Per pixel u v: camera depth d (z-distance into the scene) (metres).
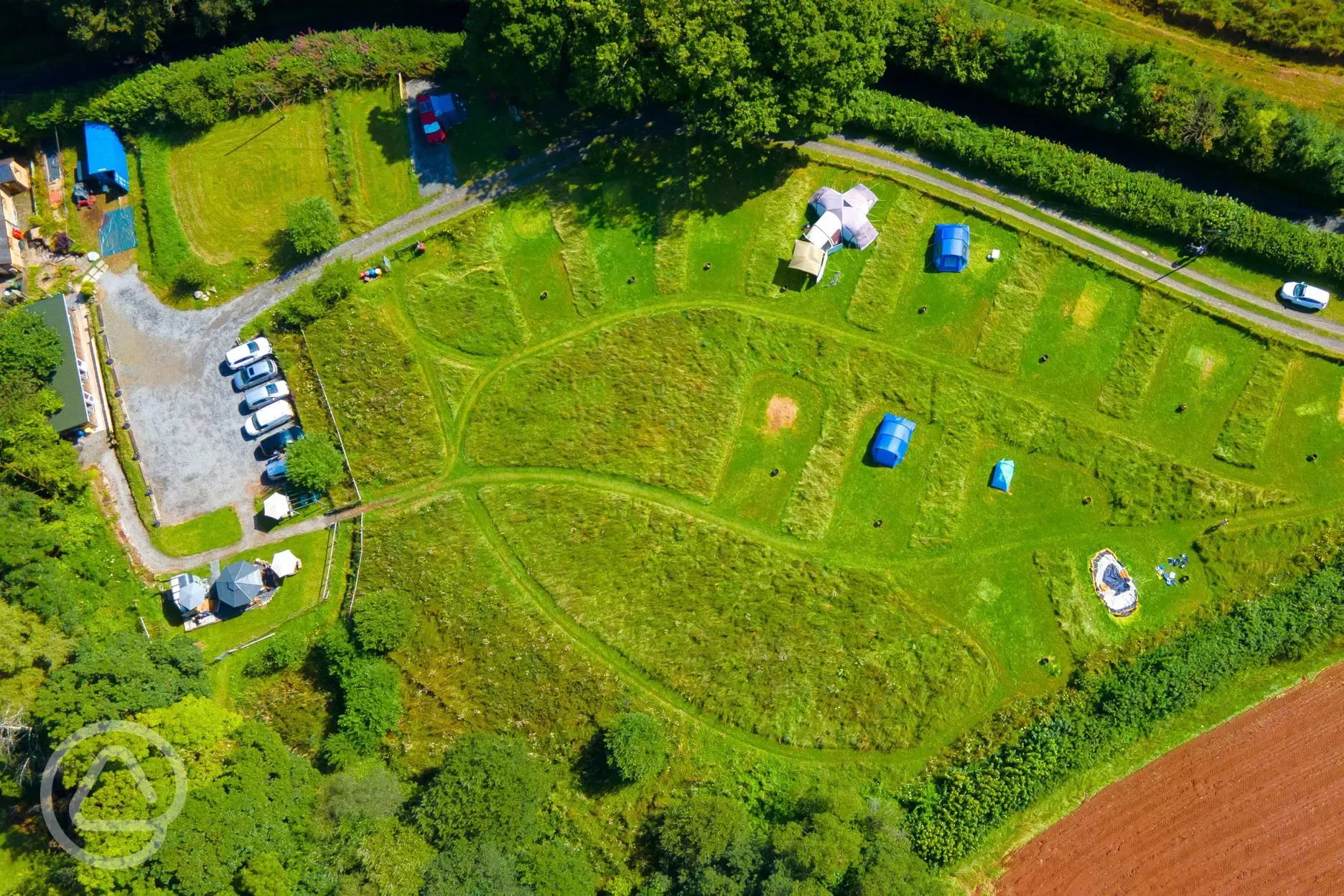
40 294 55.47
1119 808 50.75
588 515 53.34
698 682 51.53
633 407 54.19
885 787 50.47
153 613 52.41
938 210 55.06
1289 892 49.28
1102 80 52.38
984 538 52.41
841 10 48.59
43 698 44.62
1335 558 50.59
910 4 54.09
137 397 54.50
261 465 53.91
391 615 50.56
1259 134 51.19
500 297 55.34
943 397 53.38
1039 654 51.31
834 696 51.22
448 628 52.25
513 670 51.91
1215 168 54.31
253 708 51.56
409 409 54.22
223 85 55.78
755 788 50.59
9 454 49.66
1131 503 52.12
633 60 49.88
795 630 51.81
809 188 55.41
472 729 51.53
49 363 51.81
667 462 53.72
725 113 50.91
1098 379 53.28
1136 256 53.81
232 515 53.47
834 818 46.28
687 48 48.09
